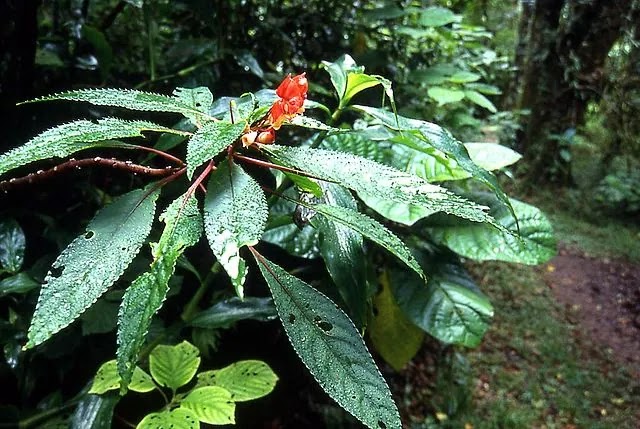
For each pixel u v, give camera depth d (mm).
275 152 306
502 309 1530
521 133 2371
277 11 968
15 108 624
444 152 377
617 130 2297
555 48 2215
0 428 488
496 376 1291
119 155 732
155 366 482
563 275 1808
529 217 694
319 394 911
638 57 2123
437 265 726
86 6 774
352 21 1053
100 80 792
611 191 2273
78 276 275
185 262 531
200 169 609
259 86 895
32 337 254
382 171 304
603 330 1547
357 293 435
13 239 550
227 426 702
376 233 319
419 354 1215
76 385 603
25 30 604
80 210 675
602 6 2068
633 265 1910
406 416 1077
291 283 344
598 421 1195
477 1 2045
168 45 938
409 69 1121
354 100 953
